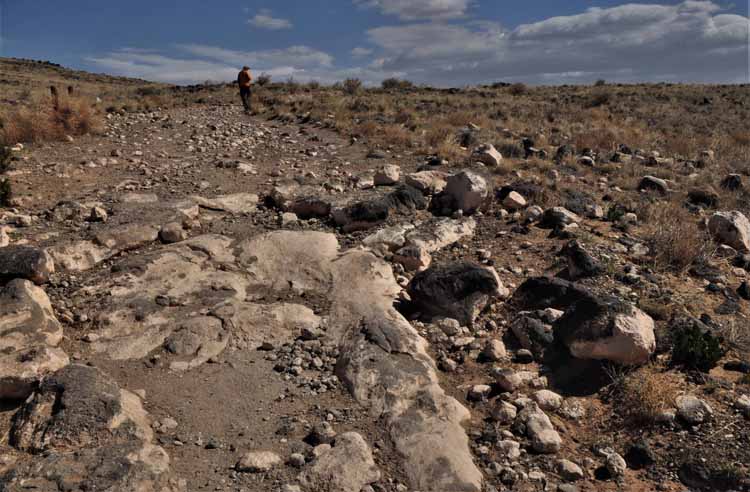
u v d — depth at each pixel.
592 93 31.08
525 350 5.08
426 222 7.74
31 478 3.40
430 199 8.69
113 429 3.87
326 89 29.67
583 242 7.12
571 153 12.77
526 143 13.38
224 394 4.57
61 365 4.55
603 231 7.69
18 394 4.30
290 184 9.48
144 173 10.23
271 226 7.70
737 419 4.12
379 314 5.54
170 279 6.05
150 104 20.44
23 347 4.66
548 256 6.90
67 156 11.23
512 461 3.93
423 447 3.89
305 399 4.52
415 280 5.87
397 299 5.96
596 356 4.80
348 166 11.27
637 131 16.97
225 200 8.59
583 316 4.97
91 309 5.51
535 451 4.03
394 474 3.71
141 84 54.91
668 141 15.88
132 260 6.32
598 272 6.22
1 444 3.81
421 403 4.35
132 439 3.84
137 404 4.26
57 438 3.74
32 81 42.41
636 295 5.75
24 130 12.36
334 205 7.93
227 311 5.51
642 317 4.91
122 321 5.35
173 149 12.67
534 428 4.15
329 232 7.55
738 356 4.91
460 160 11.36
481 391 4.60
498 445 4.03
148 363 4.85
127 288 5.84
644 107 25.48
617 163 12.33
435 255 7.02
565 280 5.86
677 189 10.45
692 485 3.69
